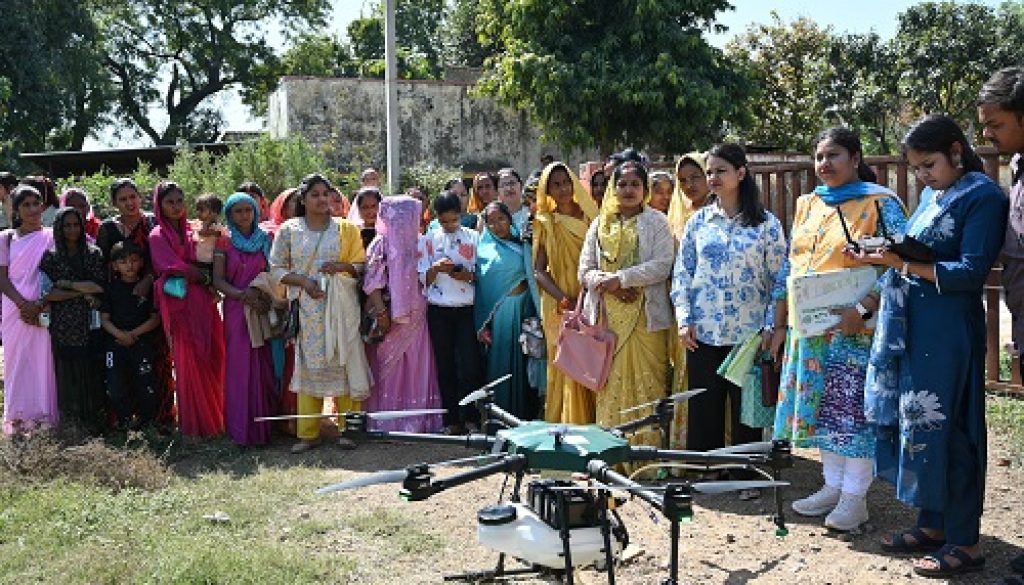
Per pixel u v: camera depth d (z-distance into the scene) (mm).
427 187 19469
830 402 4871
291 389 7008
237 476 6387
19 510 5375
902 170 7348
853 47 25625
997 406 6945
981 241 4102
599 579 4453
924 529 4609
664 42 19641
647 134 19734
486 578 4141
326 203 6949
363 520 5285
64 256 7102
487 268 7141
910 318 4293
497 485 5977
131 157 21969
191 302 7172
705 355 5555
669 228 5934
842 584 4328
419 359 7234
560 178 6555
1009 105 3957
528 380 7242
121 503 5539
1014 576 4164
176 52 37125
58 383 7184
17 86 27594
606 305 5918
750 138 26438
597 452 3482
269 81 38281
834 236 4820
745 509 5406
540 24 20125
